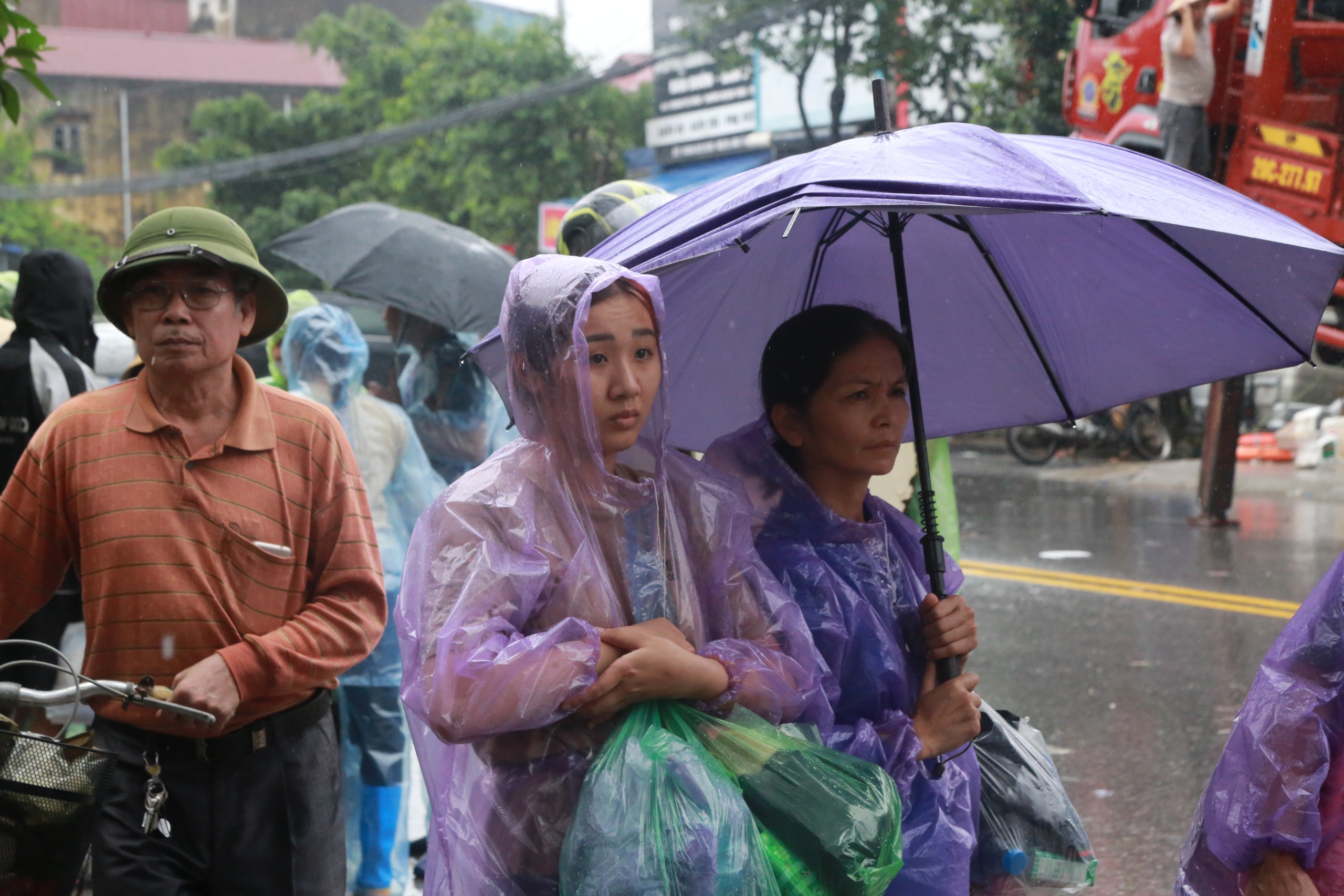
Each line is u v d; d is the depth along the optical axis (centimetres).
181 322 254
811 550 219
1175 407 1541
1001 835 234
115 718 254
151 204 4241
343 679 385
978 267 252
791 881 178
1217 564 933
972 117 1698
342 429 280
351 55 2967
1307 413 1413
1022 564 959
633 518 191
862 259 254
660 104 2511
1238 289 234
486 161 2391
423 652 179
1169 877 409
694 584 198
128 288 261
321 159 2811
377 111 2770
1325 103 1196
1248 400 1488
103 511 256
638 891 167
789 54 1914
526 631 185
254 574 261
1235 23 1198
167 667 256
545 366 182
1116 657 682
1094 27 1299
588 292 178
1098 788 489
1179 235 228
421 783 430
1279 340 242
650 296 187
